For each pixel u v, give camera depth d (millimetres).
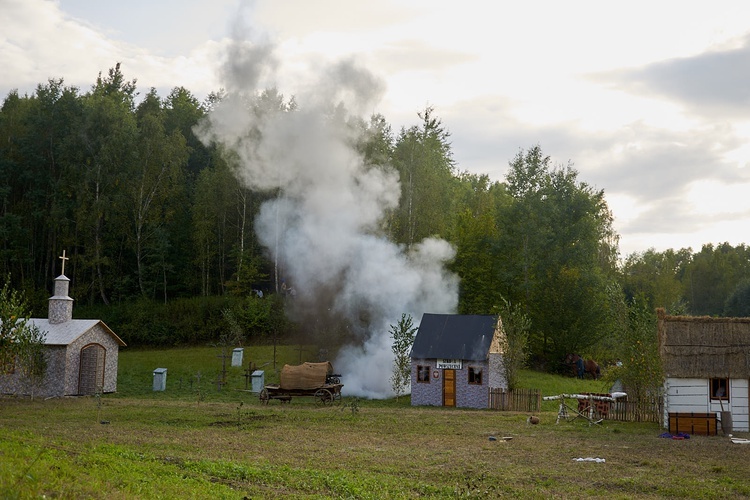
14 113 88562
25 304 32281
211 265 84938
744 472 25500
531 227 76688
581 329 70438
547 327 71438
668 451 30000
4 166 80750
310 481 21266
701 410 37656
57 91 84125
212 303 75250
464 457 27516
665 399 37906
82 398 49250
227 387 56125
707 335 38688
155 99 102625
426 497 20031
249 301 73750
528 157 81688
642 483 23172
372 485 21125
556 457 27984
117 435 29500
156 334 73688
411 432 34875
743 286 116750
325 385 48750
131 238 79438
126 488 16984
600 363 78562
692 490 22375
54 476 17016
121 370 62250
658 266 139375
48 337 50625
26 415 37844
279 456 26078
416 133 76000
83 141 79000
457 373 50219
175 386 56938
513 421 40031
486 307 77250
